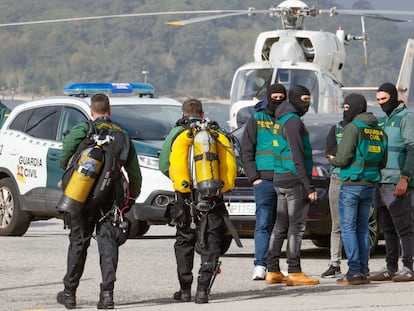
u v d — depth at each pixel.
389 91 26.77
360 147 25.77
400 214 26.56
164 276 27.09
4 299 23.61
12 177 37.25
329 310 20.94
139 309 21.69
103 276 22.03
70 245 22.33
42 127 36.75
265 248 26.33
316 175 30.47
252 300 22.91
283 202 25.70
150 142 35.16
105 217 22.20
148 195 34.12
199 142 22.70
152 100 37.22
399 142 26.66
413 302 22.06
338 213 27.02
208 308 21.59
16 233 37.41
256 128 26.11
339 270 27.42
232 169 22.91
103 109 22.61
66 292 22.28
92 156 22.02
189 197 22.92
